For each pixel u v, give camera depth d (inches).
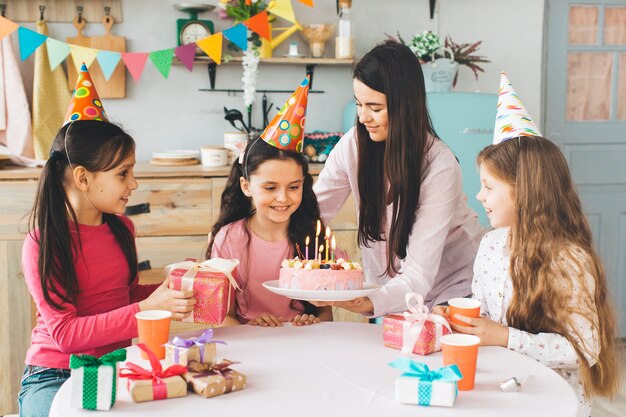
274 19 132.1
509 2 144.7
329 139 131.5
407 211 71.2
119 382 49.2
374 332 62.6
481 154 67.1
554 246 61.1
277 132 69.2
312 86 139.9
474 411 44.6
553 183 62.7
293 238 74.7
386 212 76.6
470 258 80.4
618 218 159.0
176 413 43.8
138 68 120.6
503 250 67.0
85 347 59.5
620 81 156.3
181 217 117.8
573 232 62.7
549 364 57.9
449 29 143.3
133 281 71.6
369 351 56.8
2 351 113.1
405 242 72.7
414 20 141.9
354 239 121.0
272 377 50.4
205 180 117.8
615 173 157.9
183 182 117.3
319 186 83.0
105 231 67.2
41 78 126.8
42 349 63.5
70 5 130.0
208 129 137.8
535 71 147.2
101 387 43.9
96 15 131.1
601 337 61.1
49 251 60.6
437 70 129.6
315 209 76.4
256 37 129.2
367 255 81.2
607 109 156.6
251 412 44.0
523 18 145.6
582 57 154.1
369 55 69.5
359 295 58.1
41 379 62.6
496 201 65.4
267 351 56.6
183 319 58.6
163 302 58.1
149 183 116.4
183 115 136.7
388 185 75.5
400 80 68.0
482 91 145.5
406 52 68.9
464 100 122.3
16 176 112.7
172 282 59.3
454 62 131.5
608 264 159.0
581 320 58.9
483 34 144.5
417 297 56.9
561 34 152.5
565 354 57.8
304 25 137.1
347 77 141.0
